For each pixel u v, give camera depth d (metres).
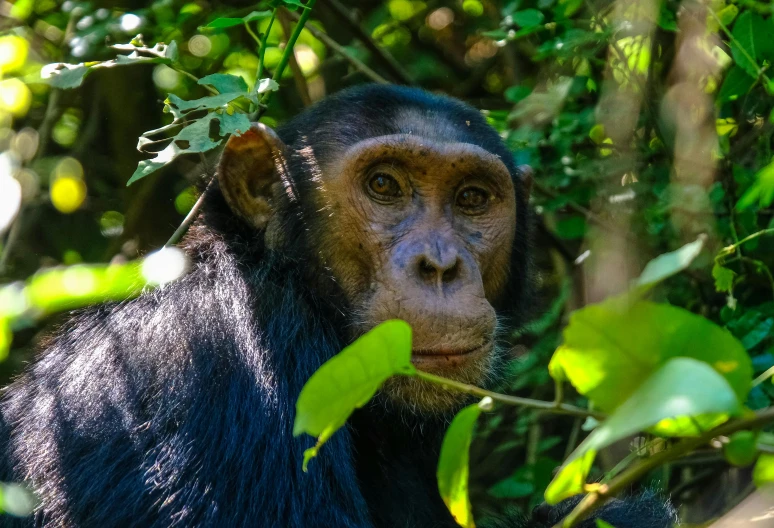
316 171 9.85
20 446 9.27
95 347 9.54
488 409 4.92
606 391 4.45
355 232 9.59
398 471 10.33
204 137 8.80
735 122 12.57
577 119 13.09
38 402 9.60
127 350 9.12
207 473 8.02
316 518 8.05
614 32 12.12
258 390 8.45
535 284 11.91
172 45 9.91
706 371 3.70
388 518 10.09
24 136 16.23
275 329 9.10
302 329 9.31
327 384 4.48
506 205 10.24
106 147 16.81
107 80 15.75
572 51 12.66
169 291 9.44
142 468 8.18
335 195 9.70
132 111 16.02
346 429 8.91
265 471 8.10
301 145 10.14
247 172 10.07
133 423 8.49
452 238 9.47
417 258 9.21
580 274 13.81
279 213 9.98
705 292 12.46
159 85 16.11
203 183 11.02
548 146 13.64
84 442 8.69
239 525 7.88
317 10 16.84
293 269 9.78
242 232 10.11
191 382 8.44
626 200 12.26
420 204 9.74
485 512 12.43
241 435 8.22
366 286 9.55
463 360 8.88
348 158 9.67
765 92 12.27
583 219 13.19
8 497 7.06
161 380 8.62
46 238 16.23
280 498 8.02
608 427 3.88
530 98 13.35
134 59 9.80
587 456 4.77
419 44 18.50
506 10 13.70
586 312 4.36
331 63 17.17
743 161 12.58
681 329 4.30
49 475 8.75
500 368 10.92
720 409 3.58
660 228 12.27
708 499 11.77
